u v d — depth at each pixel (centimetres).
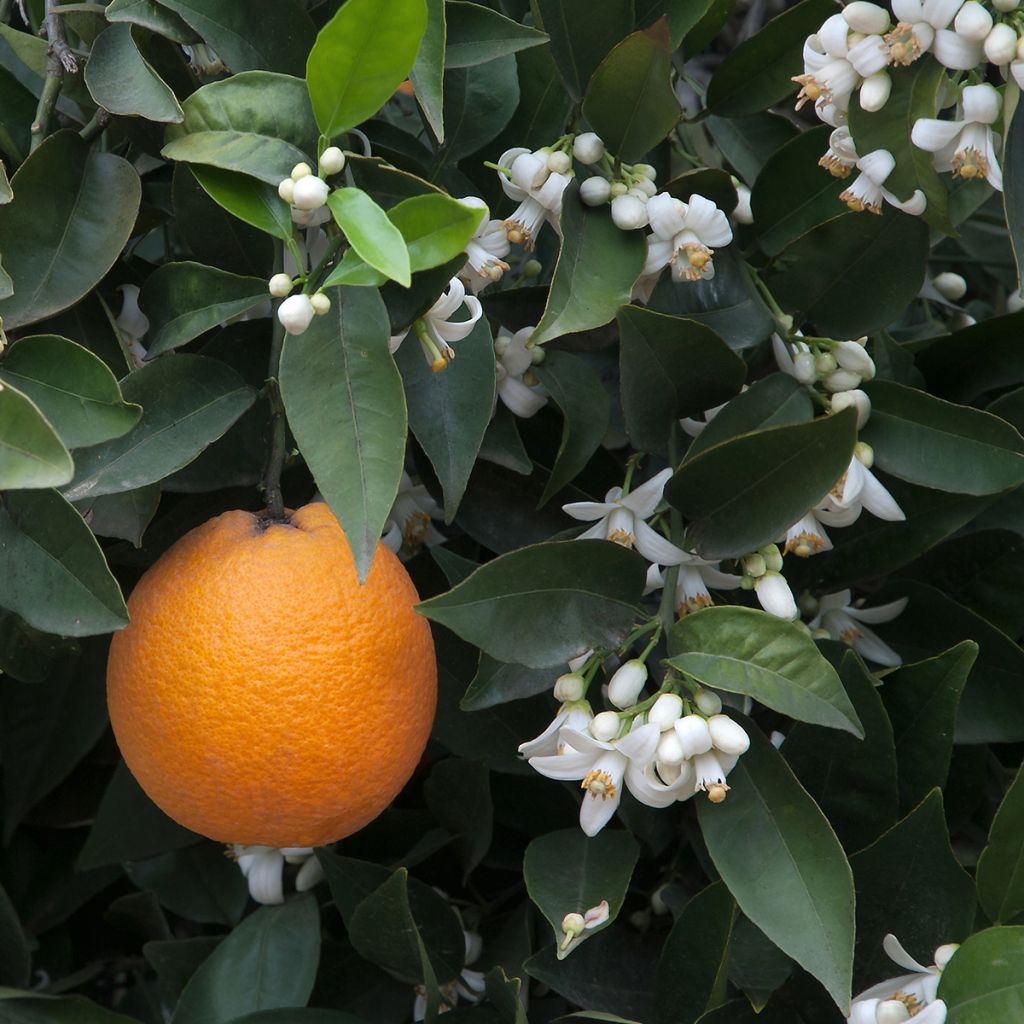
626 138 84
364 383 79
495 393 85
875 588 95
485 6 86
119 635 81
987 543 91
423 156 89
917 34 80
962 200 92
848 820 85
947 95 82
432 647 83
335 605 79
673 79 91
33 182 81
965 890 83
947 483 84
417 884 88
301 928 88
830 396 85
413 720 81
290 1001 87
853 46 81
